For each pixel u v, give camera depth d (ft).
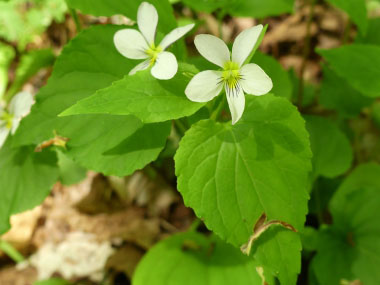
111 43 0.45
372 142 0.83
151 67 0.35
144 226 0.77
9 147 0.51
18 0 0.94
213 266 0.53
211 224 0.32
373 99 0.67
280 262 0.32
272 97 0.36
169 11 0.44
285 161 0.34
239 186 0.33
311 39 1.00
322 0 1.06
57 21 0.99
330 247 0.56
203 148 0.34
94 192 0.81
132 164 0.40
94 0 0.44
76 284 0.70
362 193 0.57
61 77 0.44
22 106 0.46
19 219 0.78
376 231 0.54
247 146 0.34
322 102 0.71
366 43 0.71
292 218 0.33
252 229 0.32
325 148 0.62
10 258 0.78
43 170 0.51
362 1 0.53
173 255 0.55
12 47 0.99
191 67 0.36
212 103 0.39
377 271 0.52
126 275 0.72
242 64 0.33
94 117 0.43
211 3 0.58
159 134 0.41
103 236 0.78
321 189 0.69
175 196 0.80
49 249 0.78
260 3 0.64
